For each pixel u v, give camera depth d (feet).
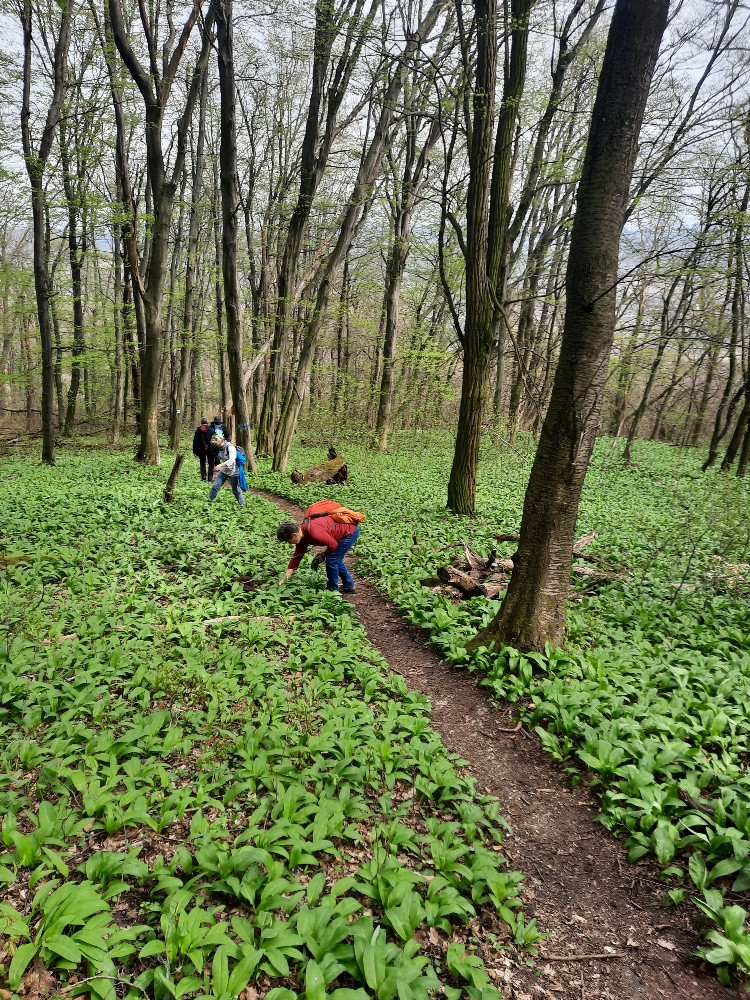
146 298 56.13
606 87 15.71
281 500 48.80
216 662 17.80
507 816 12.54
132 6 53.78
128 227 55.57
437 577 26.18
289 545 32.17
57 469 54.90
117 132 55.52
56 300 70.08
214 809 11.61
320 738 13.48
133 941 8.54
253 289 92.63
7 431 102.83
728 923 9.20
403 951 8.48
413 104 46.26
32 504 36.58
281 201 75.25
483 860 10.62
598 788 13.24
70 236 67.92
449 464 66.08
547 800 13.06
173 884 9.18
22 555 25.73
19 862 9.78
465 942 9.37
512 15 32.19
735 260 50.24
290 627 21.25
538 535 18.33
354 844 11.17
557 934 9.71
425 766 13.17
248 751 13.19
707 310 68.69
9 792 11.03
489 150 34.32
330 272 56.75
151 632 19.35
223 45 45.11
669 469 68.23
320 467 54.34
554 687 16.14
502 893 9.97
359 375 121.60
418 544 32.40
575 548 31.71
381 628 23.17
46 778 11.73
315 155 55.98
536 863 11.28
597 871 11.08
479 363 37.99
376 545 32.86
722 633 21.04
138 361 80.84
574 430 17.38
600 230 16.14
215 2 43.62
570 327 16.99
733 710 14.87
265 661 17.67
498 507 43.62
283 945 8.24
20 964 7.52
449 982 8.66
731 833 10.67
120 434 96.78
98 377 98.17
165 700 15.69
